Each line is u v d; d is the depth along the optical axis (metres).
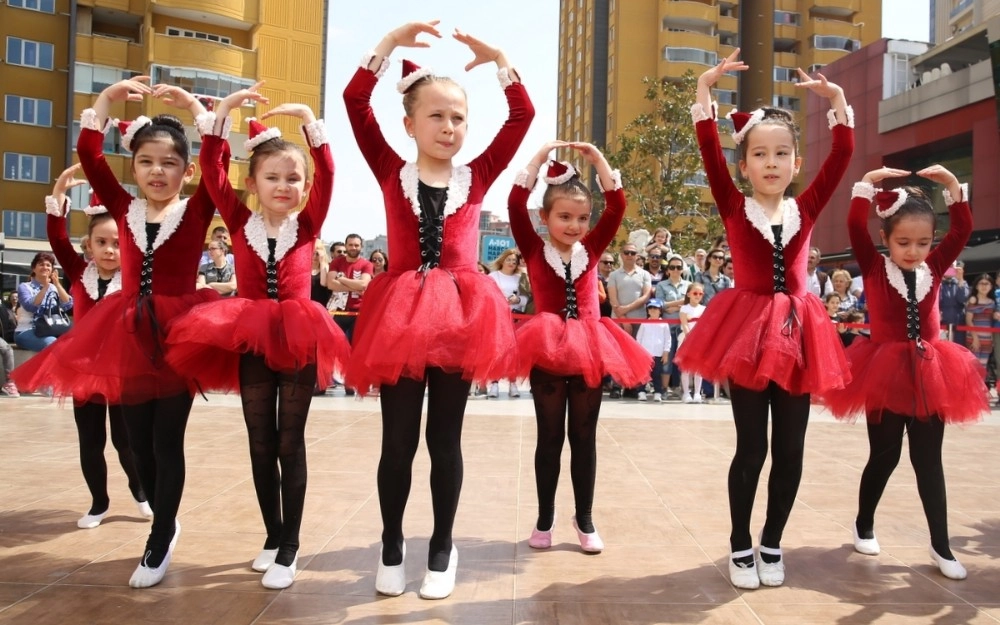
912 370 3.21
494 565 3.12
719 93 40.84
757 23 41.34
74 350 3.00
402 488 2.79
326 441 5.91
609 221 3.54
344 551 3.26
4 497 4.14
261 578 2.91
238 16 24.97
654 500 4.22
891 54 29.91
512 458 5.36
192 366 2.96
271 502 3.04
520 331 3.34
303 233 3.17
